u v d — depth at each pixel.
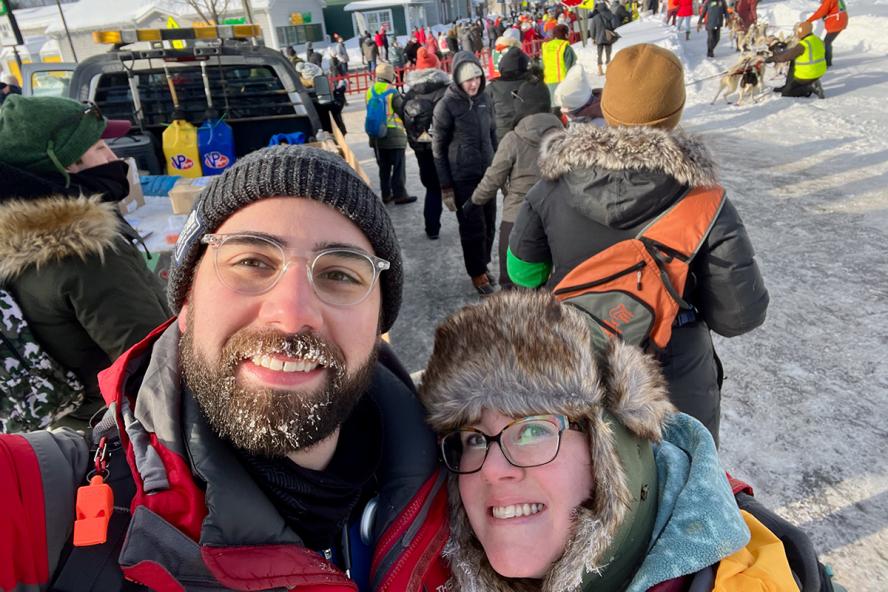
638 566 1.00
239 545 0.79
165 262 2.52
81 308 1.49
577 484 0.97
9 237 1.43
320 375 0.84
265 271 0.85
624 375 0.99
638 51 1.76
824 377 3.14
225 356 0.81
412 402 1.08
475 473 1.00
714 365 1.83
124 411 0.91
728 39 15.84
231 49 4.29
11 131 1.70
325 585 0.84
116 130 2.83
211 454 0.82
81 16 24.77
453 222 6.09
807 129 7.82
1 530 0.72
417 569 0.96
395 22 36.44
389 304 1.07
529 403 0.93
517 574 0.95
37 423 1.53
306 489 0.89
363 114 13.23
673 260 1.59
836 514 2.33
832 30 11.12
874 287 3.95
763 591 0.88
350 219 0.90
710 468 1.02
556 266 1.84
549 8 28.70
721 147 7.55
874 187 5.61
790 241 4.73
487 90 4.16
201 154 4.07
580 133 1.72
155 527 0.75
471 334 1.00
